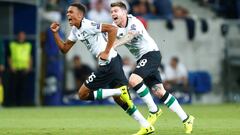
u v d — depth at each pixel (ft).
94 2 154.51
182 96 150.41
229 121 92.07
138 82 71.97
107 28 66.28
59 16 149.07
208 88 155.94
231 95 158.30
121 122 91.30
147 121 68.23
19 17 146.61
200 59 157.28
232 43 158.61
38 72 145.28
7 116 106.63
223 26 158.20
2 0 140.67
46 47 146.41
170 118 99.35
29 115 109.19
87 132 73.97
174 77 150.10
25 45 142.82
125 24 71.67
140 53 72.84
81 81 146.82
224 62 158.40
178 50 156.25
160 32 156.04
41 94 147.02
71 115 108.99
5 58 146.51
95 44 68.64
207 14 172.24
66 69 148.25
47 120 96.02
